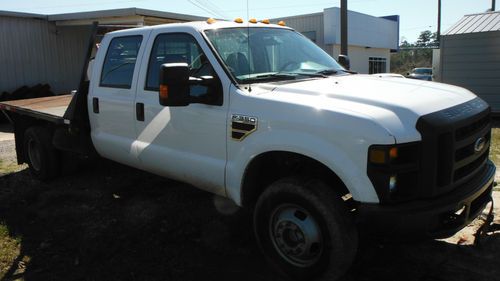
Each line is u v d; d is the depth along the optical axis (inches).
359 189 124.7
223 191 162.7
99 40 244.5
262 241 151.3
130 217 204.4
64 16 640.4
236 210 205.8
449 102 141.2
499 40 526.9
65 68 691.4
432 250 166.1
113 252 171.6
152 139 185.9
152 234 185.8
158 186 242.5
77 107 220.4
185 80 147.5
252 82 159.6
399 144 121.3
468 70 553.9
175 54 179.0
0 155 350.6
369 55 1183.6
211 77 157.9
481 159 151.7
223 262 162.6
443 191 129.6
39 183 262.1
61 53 684.7
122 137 202.4
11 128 530.0
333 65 193.0
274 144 140.6
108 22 618.2
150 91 186.4
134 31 199.3
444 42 565.9
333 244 131.7
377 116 124.8
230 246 173.8
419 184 125.9
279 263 146.9
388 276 149.1
